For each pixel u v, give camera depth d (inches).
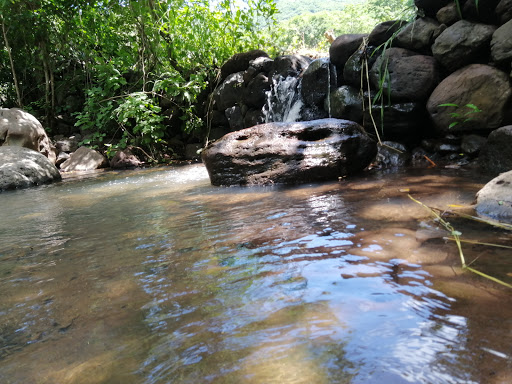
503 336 42.7
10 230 124.6
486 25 170.6
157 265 76.8
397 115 194.2
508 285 54.9
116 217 128.6
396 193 121.0
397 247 73.4
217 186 176.4
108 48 394.3
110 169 336.8
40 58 427.2
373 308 51.2
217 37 374.6
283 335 46.7
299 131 176.6
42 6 394.3
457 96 172.2
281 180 162.4
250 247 82.0
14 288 71.7
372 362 40.1
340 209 107.0
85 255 88.4
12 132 327.9
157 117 339.3
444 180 135.7
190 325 51.4
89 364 44.6
